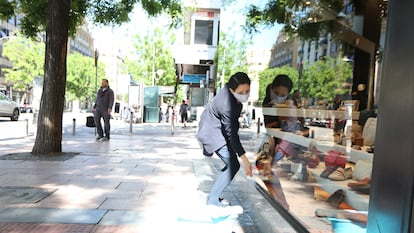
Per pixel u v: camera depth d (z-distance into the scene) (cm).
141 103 2138
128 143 1012
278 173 377
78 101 5394
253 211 387
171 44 3081
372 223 125
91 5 884
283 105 430
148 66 3061
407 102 106
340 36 413
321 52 432
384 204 117
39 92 1452
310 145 346
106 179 538
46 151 732
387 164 115
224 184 370
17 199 420
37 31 860
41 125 732
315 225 268
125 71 3375
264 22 522
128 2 900
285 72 451
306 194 307
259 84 501
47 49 714
